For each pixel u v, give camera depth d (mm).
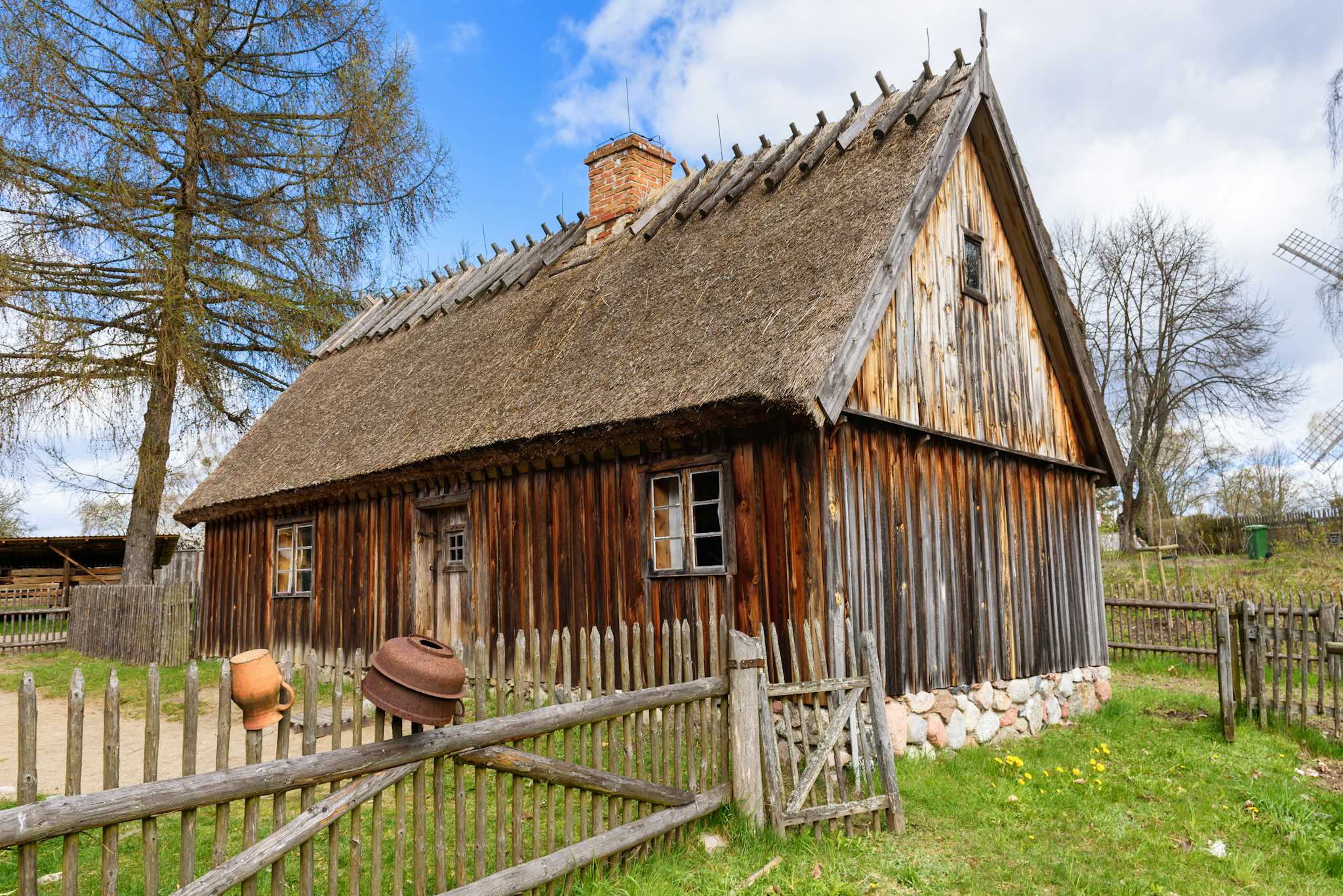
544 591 8953
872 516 7266
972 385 8930
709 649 7391
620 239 11734
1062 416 10602
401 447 10281
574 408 8086
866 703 5848
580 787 4508
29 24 16312
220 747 3186
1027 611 9188
